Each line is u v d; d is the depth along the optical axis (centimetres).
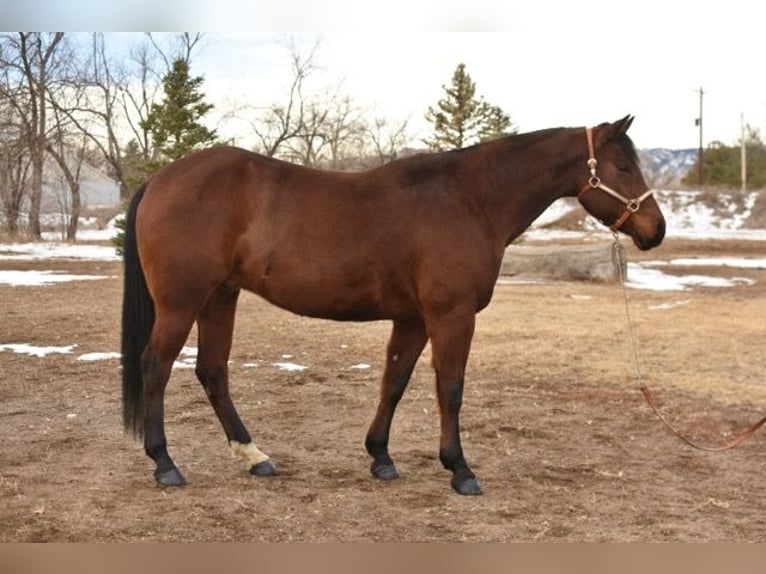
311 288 505
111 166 3909
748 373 925
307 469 564
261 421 692
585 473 572
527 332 1163
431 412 735
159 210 502
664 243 3191
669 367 949
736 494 534
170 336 503
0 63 3178
